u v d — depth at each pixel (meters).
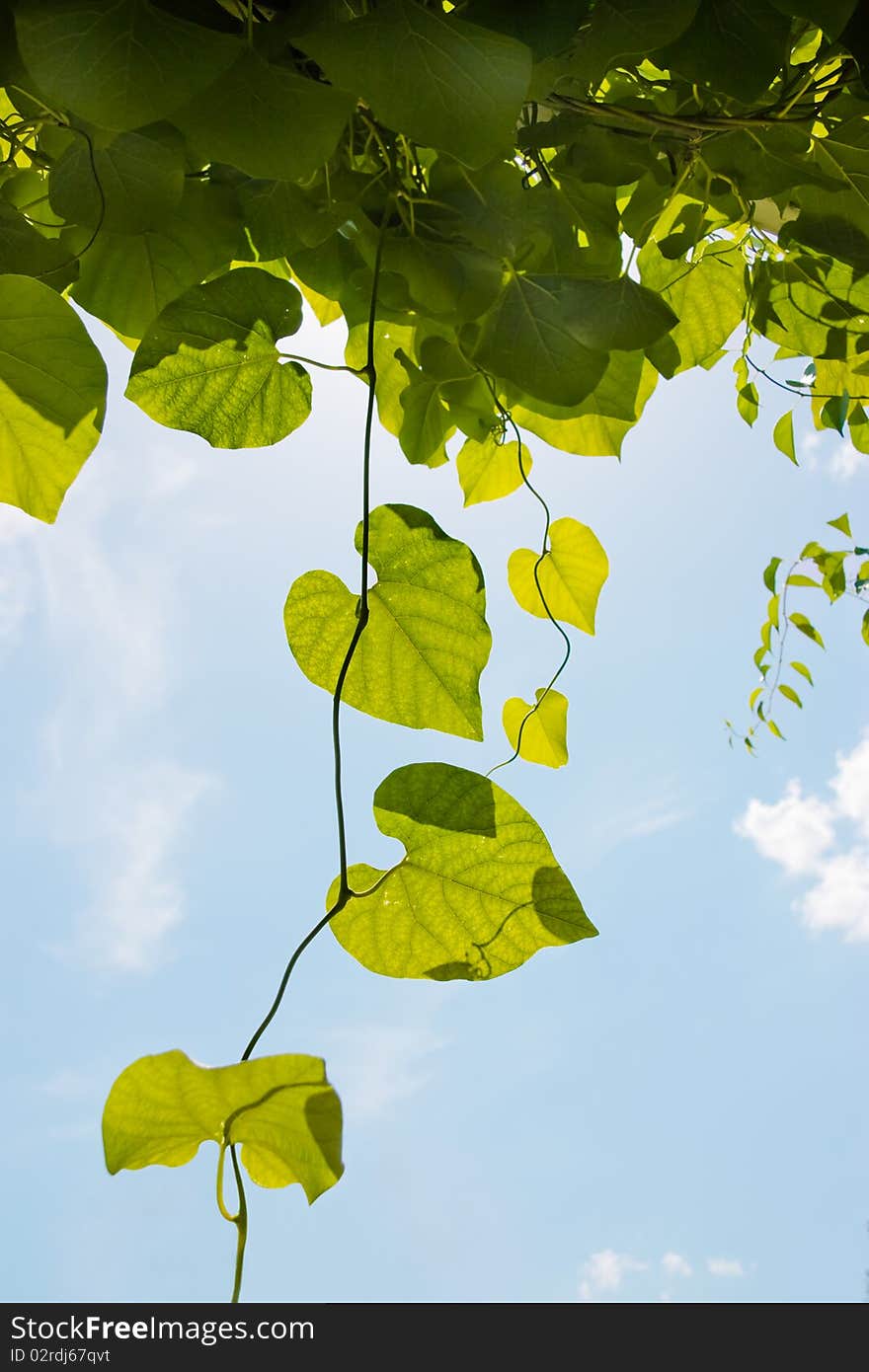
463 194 1.04
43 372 1.00
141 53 0.92
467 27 0.93
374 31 0.92
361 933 1.00
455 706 1.05
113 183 1.02
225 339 1.05
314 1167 0.85
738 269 1.20
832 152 1.07
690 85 1.07
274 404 1.07
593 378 1.03
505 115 0.93
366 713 1.06
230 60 0.93
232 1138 0.86
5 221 1.03
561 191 1.08
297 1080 0.84
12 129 1.05
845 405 1.22
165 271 1.07
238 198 1.06
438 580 1.06
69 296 1.07
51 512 1.03
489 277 1.05
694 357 1.21
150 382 1.05
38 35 0.92
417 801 1.01
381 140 1.03
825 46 1.02
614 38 0.98
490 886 1.01
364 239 1.05
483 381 1.13
